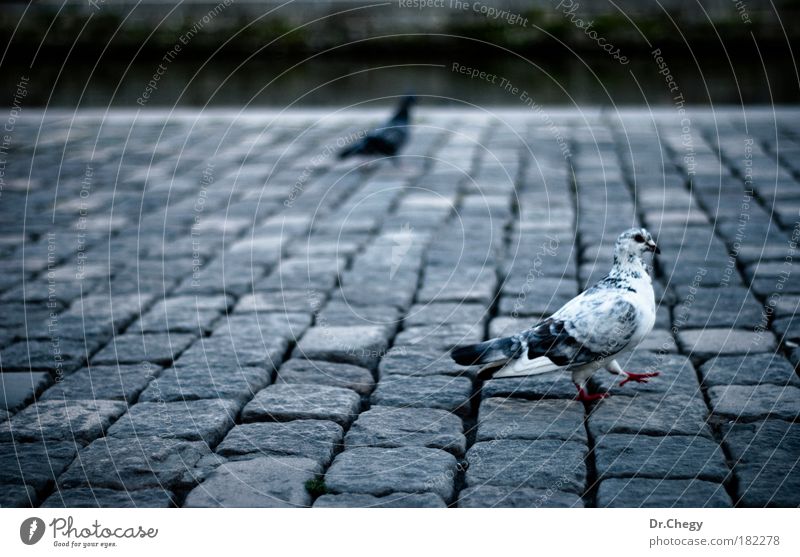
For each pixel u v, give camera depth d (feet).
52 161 34.50
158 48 68.59
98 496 10.69
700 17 66.13
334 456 11.85
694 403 12.88
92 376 14.40
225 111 48.06
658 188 27.43
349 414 12.97
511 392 13.47
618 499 10.42
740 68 62.03
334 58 67.77
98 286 19.57
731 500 10.40
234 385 13.88
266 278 19.97
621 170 30.19
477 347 12.44
